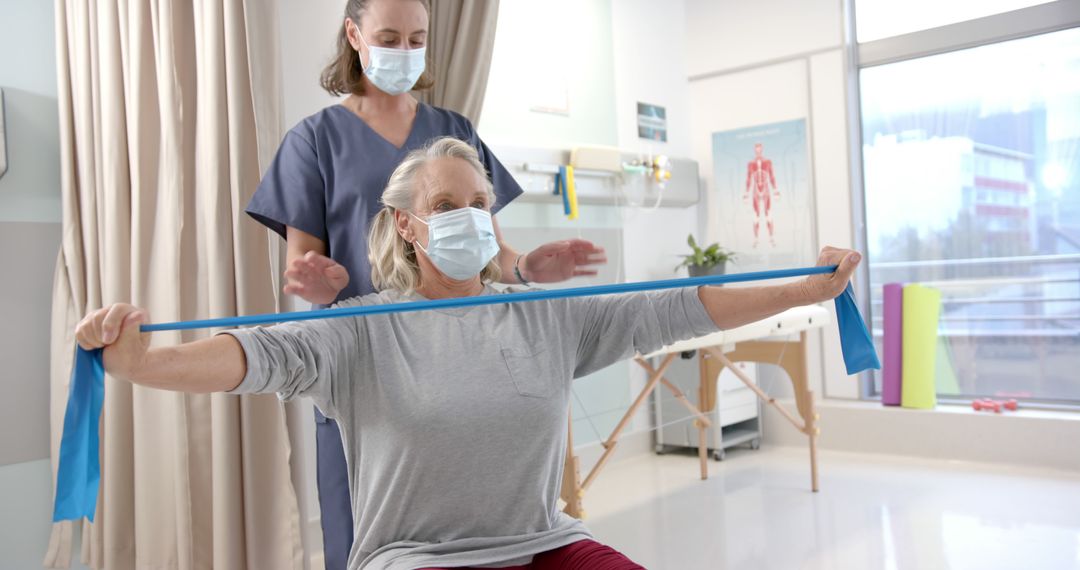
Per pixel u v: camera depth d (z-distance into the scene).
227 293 2.16
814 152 4.26
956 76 3.94
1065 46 3.66
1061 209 3.71
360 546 1.20
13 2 2.36
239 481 2.18
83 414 0.99
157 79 2.27
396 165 1.72
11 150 2.36
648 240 4.32
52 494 2.42
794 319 3.41
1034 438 3.59
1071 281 3.70
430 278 1.34
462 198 1.30
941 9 3.95
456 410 1.15
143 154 2.26
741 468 3.90
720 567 2.60
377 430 1.17
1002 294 3.88
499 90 3.56
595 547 1.20
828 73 4.19
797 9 4.27
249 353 1.05
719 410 4.03
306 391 1.15
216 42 2.14
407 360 1.19
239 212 2.13
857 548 2.72
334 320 1.19
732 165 4.54
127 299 2.29
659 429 4.24
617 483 3.73
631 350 1.31
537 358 1.24
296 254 1.71
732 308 1.25
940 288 4.04
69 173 2.37
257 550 2.18
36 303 2.41
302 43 2.84
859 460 3.92
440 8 2.74
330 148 1.71
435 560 1.12
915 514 3.05
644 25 4.39
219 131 2.15
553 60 3.83
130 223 2.31
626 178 4.02
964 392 4.00
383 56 1.64
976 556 2.60
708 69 4.60
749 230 4.50
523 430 1.18
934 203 4.04
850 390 4.19
